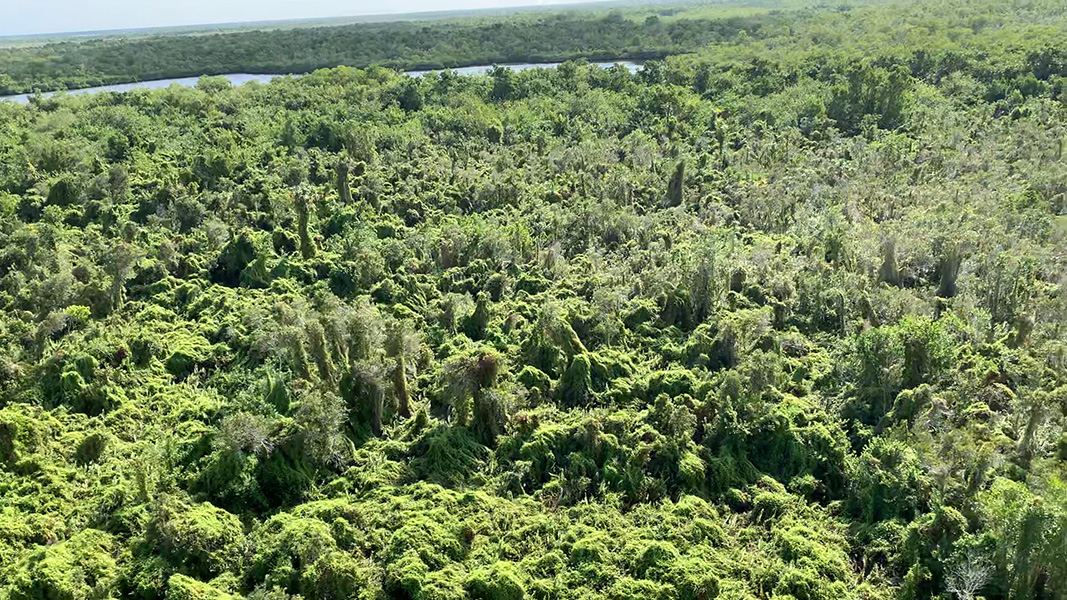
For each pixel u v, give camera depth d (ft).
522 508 183.01
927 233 315.17
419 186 414.41
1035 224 317.22
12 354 239.09
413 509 175.52
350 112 541.75
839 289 268.41
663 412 209.87
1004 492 159.63
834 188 391.45
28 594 145.69
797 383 229.86
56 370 228.02
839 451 196.85
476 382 206.90
